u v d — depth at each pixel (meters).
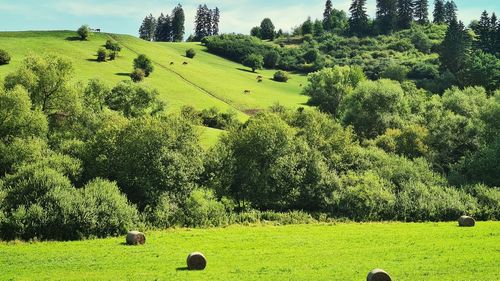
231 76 172.00
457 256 34.62
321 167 68.06
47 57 75.81
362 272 30.25
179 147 63.03
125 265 33.47
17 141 59.00
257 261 34.62
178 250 39.69
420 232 48.09
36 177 51.00
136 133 61.41
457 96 100.31
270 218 60.28
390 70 172.00
